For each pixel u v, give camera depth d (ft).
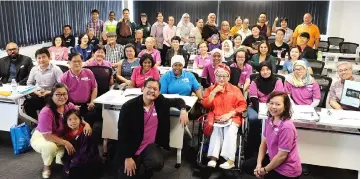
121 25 22.94
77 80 11.09
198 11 30.19
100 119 10.93
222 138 9.71
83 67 11.59
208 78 13.17
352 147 8.98
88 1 26.16
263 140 8.04
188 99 10.43
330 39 25.02
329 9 27.17
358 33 26.27
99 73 12.03
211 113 10.09
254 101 10.61
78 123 9.34
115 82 13.82
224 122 9.68
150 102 8.80
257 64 14.39
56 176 9.42
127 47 14.17
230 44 16.72
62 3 22.95
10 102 10.93
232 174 9.64
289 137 7.03
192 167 10.10
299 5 27.89
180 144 9.78
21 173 9.54
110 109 10.01
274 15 28.71
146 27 24.75
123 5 30.19
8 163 10.11
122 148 8.55
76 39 23.20
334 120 8.72
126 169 8.37
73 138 9.31
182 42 22.07
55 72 12.16
